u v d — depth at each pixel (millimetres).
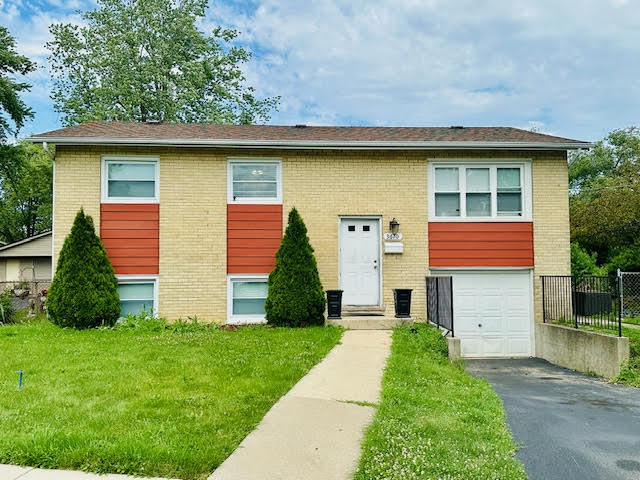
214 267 11477
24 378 6152
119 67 24359
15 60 23891
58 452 3816
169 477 3592
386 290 11727
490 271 12016
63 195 11188
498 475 4031
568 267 11945
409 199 11922
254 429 4559
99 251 10727
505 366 10859
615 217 17453
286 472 3729
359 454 4105
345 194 11836
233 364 6945
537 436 5605
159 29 25062
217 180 11609
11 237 40469
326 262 11680
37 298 15219
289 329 10305
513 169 12180
